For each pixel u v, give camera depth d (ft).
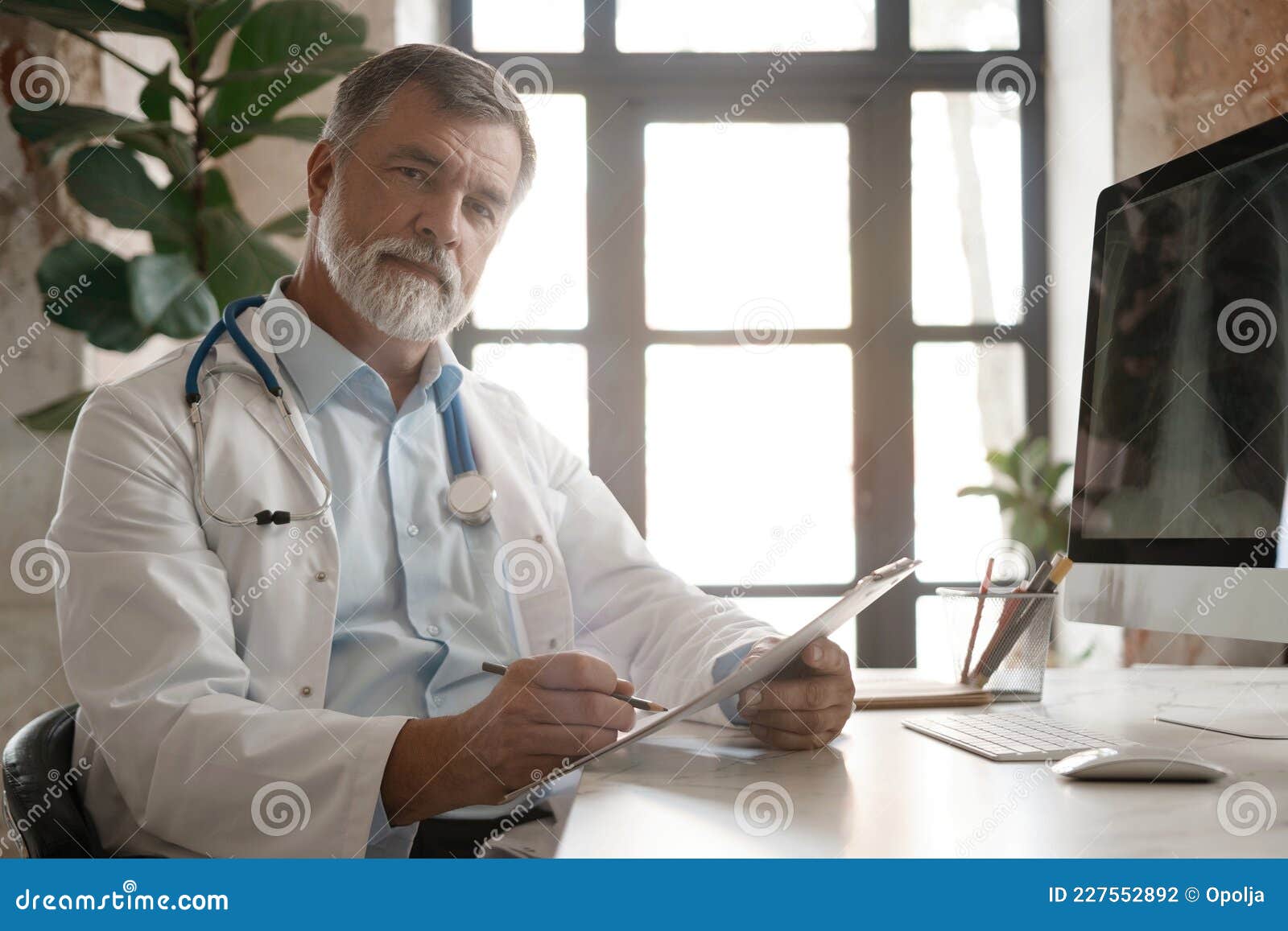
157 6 5.82
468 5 9.51
